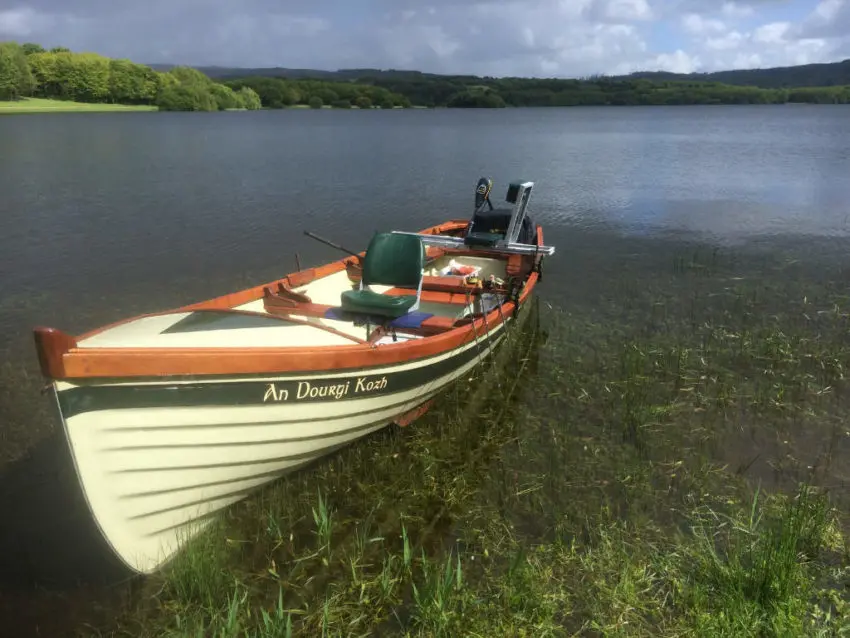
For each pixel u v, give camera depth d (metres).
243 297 7.14
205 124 63.88
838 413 6.85
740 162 30.41
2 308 10.41
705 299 10.64
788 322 9.43
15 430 6.62
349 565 4.84
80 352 3.90
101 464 4.22
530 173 27.00
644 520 5.21
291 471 5.79
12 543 5.07
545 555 4.85
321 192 22.05
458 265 9.86
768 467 5.93
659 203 19.69
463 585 4.59
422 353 6.25
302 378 5.01
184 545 4.97
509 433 6.70
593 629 4.20
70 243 14.73
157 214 18.09
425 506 5.53
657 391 7.45
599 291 11.27
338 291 8.77
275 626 4.08
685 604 4.34
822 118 77.44
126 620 4.36
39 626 4.29
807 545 4.80
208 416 4.59
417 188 23.05
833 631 4.05
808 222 16.50
